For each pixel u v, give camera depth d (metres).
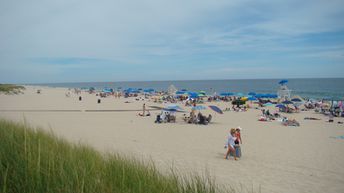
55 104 39.06
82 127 19.41
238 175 9.13
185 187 3.58
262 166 10.39
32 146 4.01
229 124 23.19
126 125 21.34
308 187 8.20
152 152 11.98
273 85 145.88
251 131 19.67
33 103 40.03
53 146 4.57
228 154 11.52
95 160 4.18
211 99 51.53
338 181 8.79
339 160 11.56
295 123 22.80
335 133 19.03
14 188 2.84
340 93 73.12
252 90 102.25
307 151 13.26
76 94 67.50
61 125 19.89
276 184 8.38
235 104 40.06
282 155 12.38
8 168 3.12
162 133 17.92
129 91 63.00
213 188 3.75
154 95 60.97
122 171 3.64
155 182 3.51
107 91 68.31
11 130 4.97
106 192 3.13
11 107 33.16
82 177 3.19
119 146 13.05
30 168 3.11
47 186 2.84
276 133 18.86
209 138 16.38
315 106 38.75
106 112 30.67
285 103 34.91
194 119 23.55
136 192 3.18
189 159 10.98
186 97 49.53
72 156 4.01
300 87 107.44
